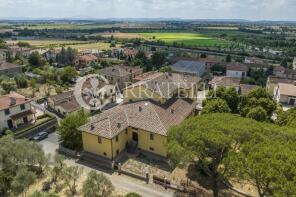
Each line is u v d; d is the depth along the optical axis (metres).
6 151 35.00
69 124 45.56
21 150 36.59
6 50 141.12
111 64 126.62
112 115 44.81
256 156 22.86
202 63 119.50
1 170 34.44
